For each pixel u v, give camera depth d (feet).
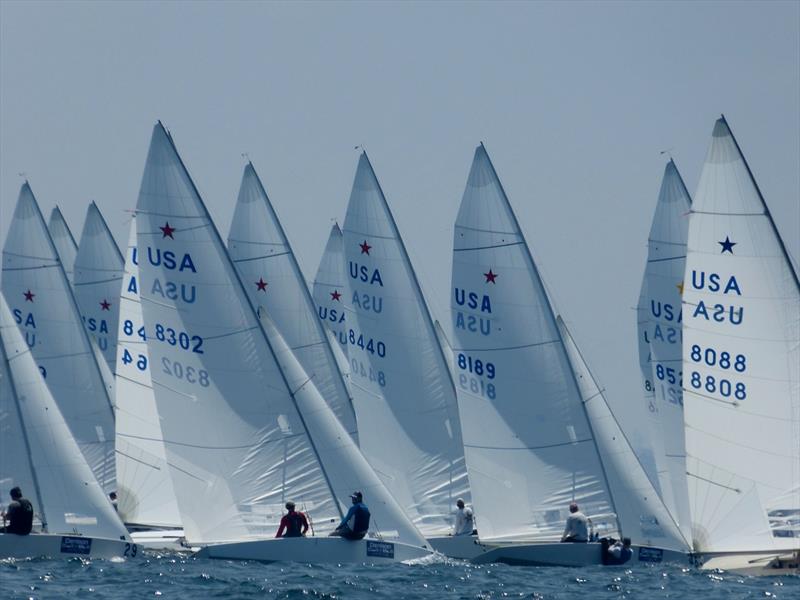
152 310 586.04
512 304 613.93
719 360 515.50
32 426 556.10
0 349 556.10
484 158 616.39
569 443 607.78
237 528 579.89
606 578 521.24
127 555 559.79
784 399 509.35
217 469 582.35
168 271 584.40
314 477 580.71
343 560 561.02
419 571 535.60
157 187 584.40
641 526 598.34
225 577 499.51
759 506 512.22
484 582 504.43
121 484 648.38
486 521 616.39
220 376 582.76
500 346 614.75
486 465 616.39
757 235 510.58
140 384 649.20
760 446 512.22
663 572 542.16
